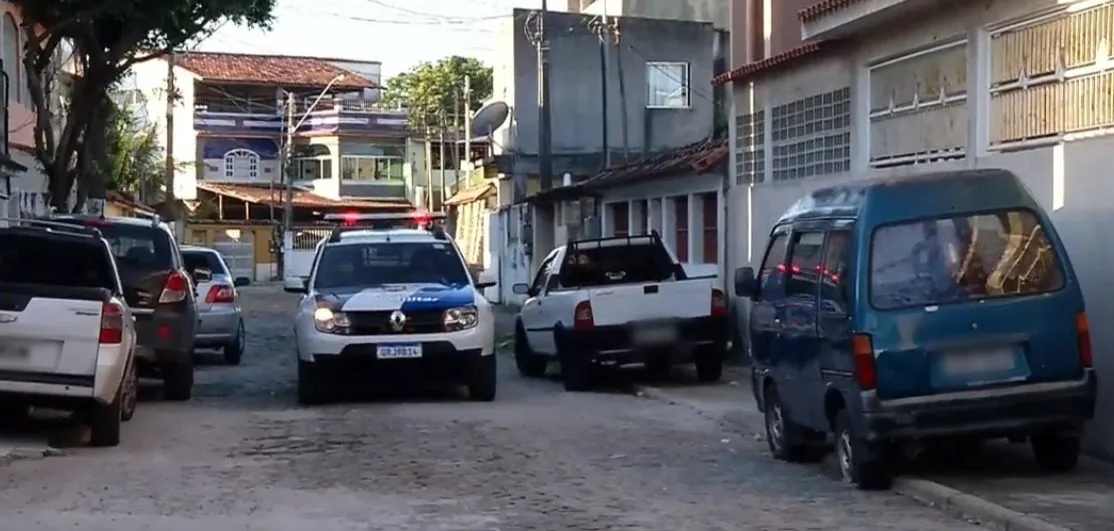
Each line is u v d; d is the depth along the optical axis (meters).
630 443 16.56
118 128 58.81
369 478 13.88
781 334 14.59
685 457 15.43
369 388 22.62
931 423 12.26
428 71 86.81
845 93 21.30
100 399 15.19
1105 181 14.05
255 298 59.59
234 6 28.09
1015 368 12.38
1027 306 12.39
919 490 12.53
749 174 26.23
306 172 85.44
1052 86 15.10
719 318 22.83
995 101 16.39
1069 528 10.69
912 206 12.73
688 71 51.84
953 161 17.50
